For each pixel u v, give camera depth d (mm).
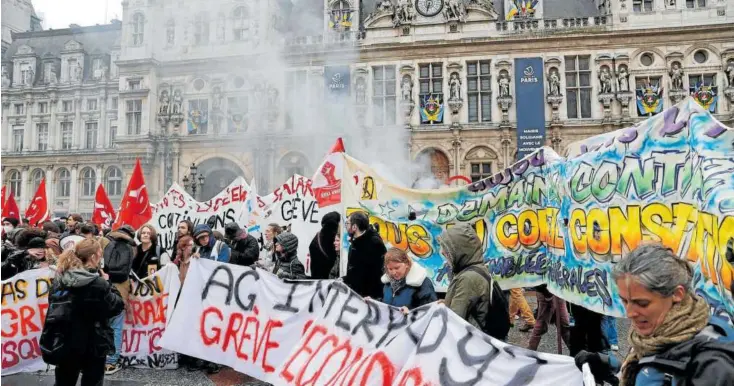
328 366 5898
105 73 43844
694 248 4746
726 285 3996
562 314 8938
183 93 37094
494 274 8117
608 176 6199
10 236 11570
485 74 33531
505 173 8281
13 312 8336
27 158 43125
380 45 34375
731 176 4254
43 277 8570
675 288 2307
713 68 30984
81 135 43344
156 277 8742
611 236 6094
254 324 7418
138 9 38125
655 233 5516
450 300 4930
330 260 8773
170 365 8664
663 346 2326
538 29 32844
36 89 44156
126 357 8703
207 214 14836
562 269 7117
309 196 13438
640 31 31500
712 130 4684
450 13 34000
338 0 36281
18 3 50500
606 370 3398
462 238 5004
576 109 32438
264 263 11180
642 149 5754
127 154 36594
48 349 5746
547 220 7711
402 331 5613
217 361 7477
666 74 31453
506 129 32500
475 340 4758
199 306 7773
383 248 7270
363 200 9297
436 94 33812
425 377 4820
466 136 33062
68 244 9461
